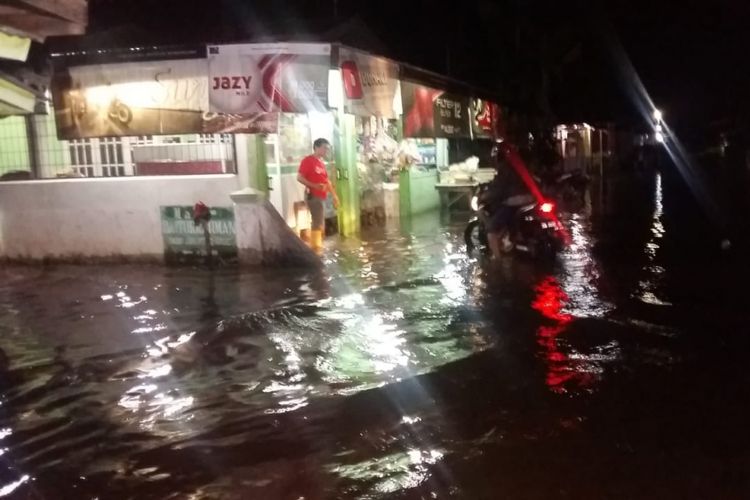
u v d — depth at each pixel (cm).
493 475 448
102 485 450
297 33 1509
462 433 511
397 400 575
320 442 503
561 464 460
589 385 595
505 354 678
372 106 1281
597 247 1266
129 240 1178
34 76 878
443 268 1092
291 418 545
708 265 1075
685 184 2764
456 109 1870
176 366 668
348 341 730
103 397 595
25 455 493
